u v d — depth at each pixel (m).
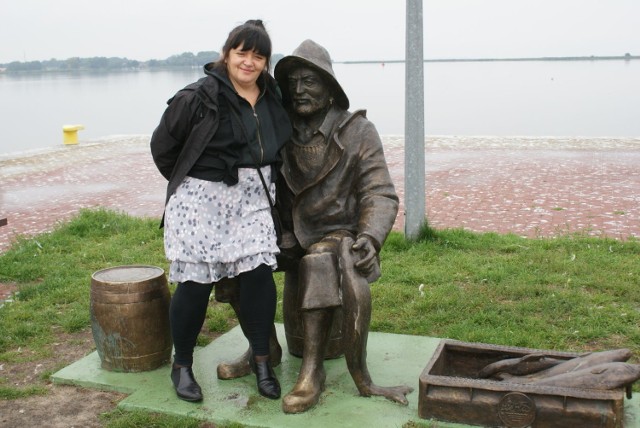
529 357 3.76
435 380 3.58
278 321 5.29
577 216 9.15
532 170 13.11
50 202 11.29
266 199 3.94
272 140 3.90
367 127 4.09
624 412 3.68
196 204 3.79
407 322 5.24
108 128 25.23
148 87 54.19
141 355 4.32
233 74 3.80
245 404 3.88
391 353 4.57
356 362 3.82
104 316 4.26
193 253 3.78
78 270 6.78
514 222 8.89
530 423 3.42
